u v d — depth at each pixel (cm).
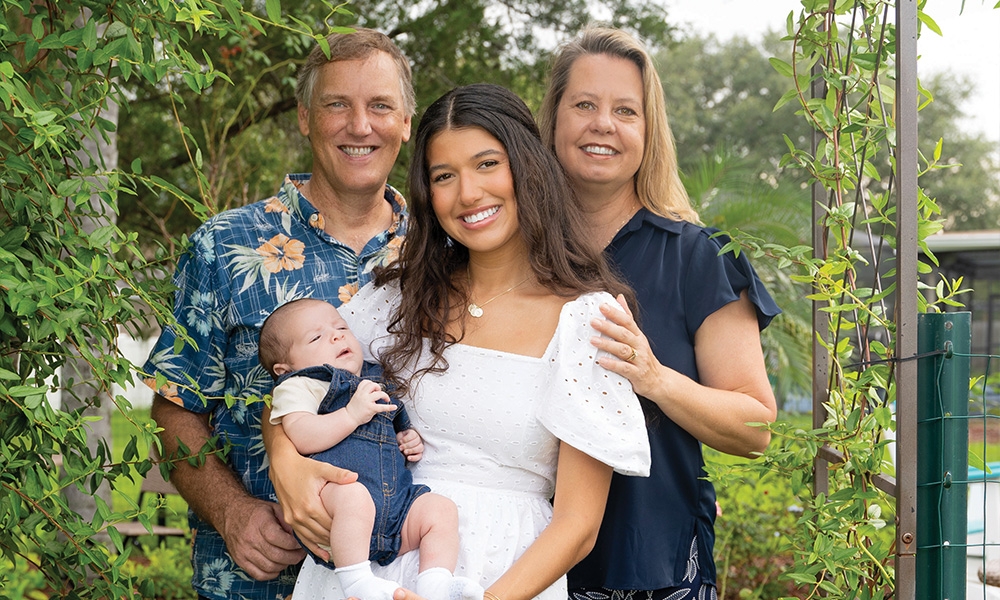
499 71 933
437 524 229
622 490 261
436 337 246
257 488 291
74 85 236
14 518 213
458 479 238
